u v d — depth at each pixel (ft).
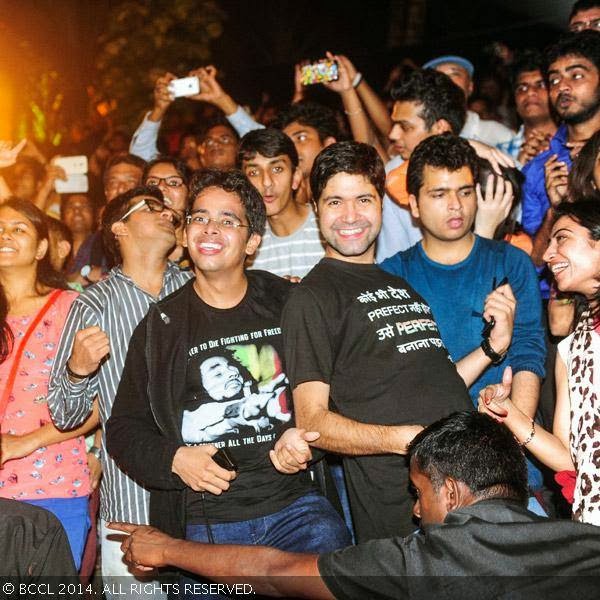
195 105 29.45
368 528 11.83
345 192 12.19
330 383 11.75
